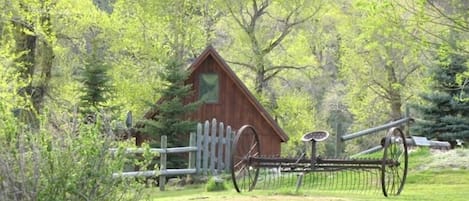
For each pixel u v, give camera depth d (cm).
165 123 1736
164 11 2794
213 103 2289
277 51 3042
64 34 2073
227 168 1588
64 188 439
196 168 1494
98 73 1823
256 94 2972
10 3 1634
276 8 2916
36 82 1928
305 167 1032
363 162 1021
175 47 2903
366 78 3014
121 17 2636
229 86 2298
